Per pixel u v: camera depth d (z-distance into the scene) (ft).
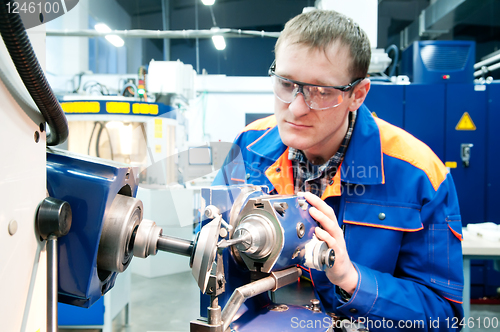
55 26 14.24
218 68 20.67
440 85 9.11
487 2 10.88
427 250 2.95
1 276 1.14
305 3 19.31
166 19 17.66
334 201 3.22
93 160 1.63
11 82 1.18
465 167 9.23
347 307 2.53
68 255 1.51
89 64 16.49
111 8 17.94
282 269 1.94
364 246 3.02
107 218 1.57
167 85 9.94
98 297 1.64
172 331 7.11
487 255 5.64
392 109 9.17
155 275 9.89
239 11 19.89
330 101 2.46
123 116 7.34
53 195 1.52
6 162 1.16
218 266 1.67
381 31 17.47
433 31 13.29
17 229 1.22
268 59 20.38
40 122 1.36
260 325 1.92
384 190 3.07
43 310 1.40
